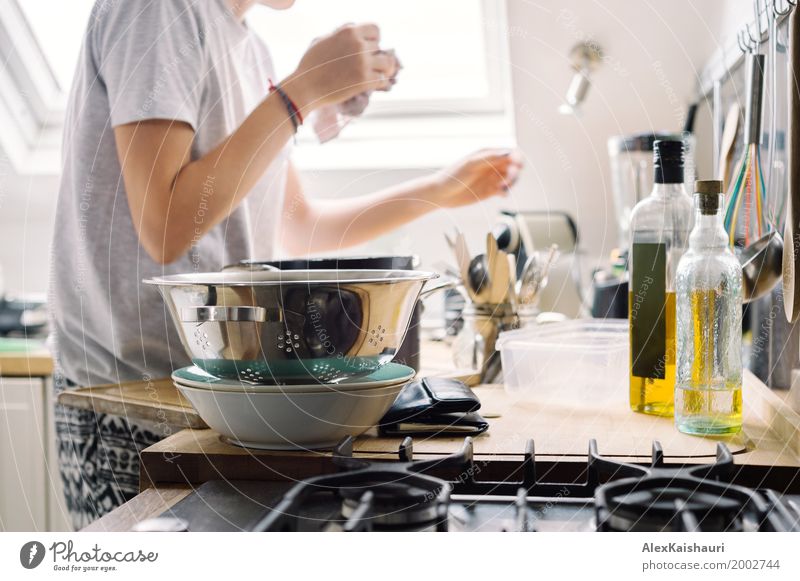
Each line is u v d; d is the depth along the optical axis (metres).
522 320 1.19
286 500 0.53
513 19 1.46
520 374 0.92
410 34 1.91
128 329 1.14
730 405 0.74
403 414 0.76
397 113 2.00
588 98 1.58
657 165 0.83
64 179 1.16
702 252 0.74
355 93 1.23
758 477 0.64
